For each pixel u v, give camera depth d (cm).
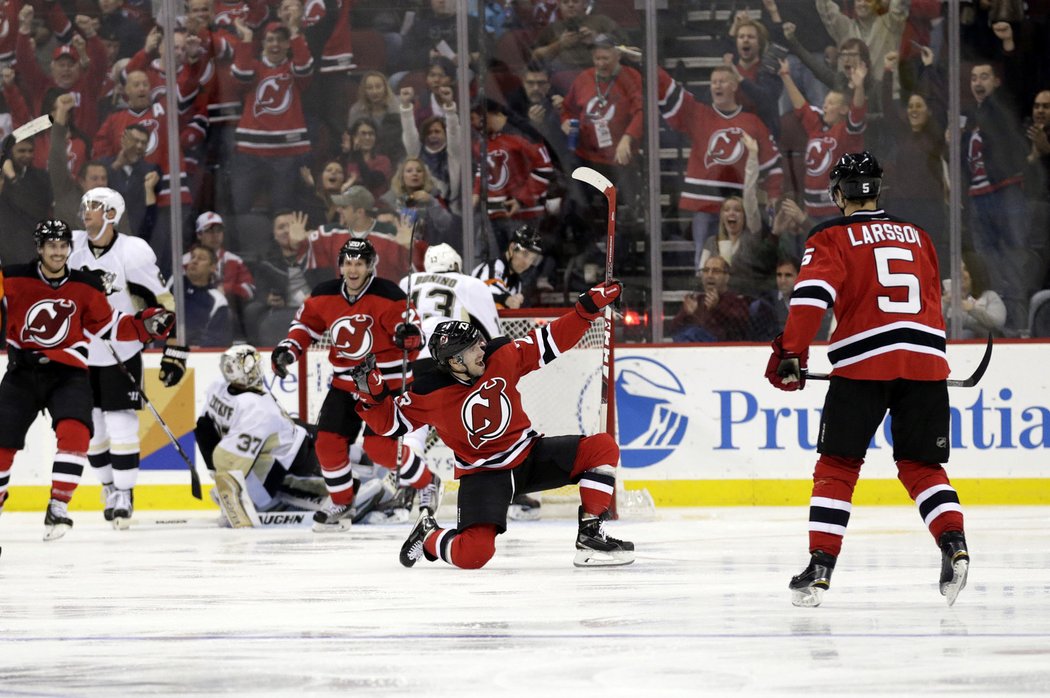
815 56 3375
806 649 1034
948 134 3350
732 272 3394
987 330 3338
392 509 2466
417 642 1098
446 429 1609
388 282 2259
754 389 2848
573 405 2642
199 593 1473
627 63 3412
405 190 3484
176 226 3475
